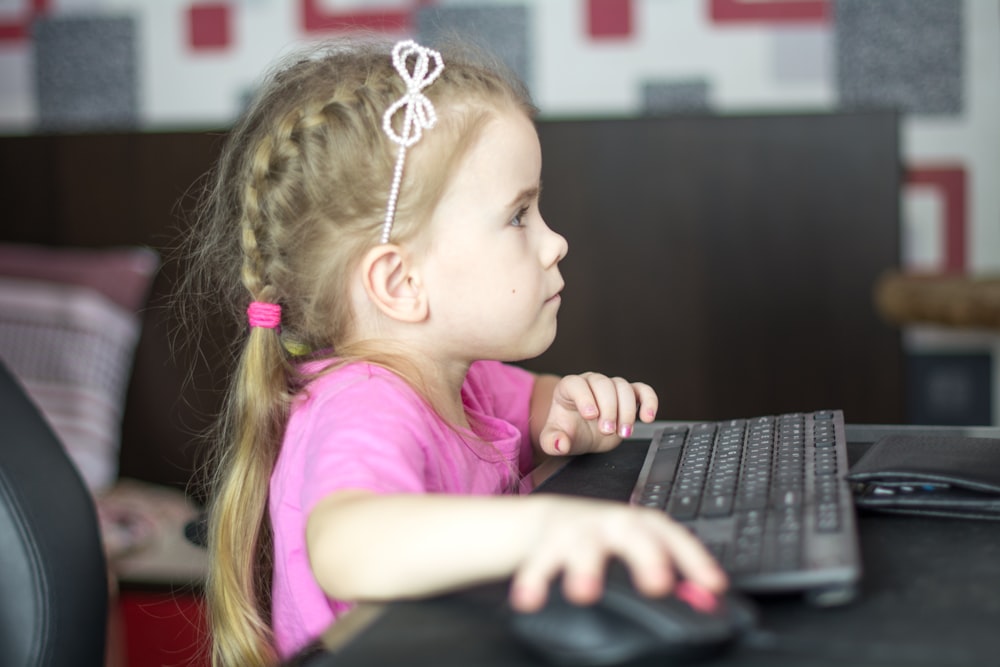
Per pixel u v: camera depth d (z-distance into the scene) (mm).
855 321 2102
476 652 488
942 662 462
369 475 659
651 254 2123
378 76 866
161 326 2176
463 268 826
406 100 826
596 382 965
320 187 842
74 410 2113
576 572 461
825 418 862
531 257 851
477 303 832
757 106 2527
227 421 982
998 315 1829
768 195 2100
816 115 2078
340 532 590
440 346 853
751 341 2121
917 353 2631
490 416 1004
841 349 2107
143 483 2186
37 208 2268
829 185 2088
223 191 1001
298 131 862
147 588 1722
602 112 2553
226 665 850
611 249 2129
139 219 2240
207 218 1114
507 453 920
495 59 1021
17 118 2666
